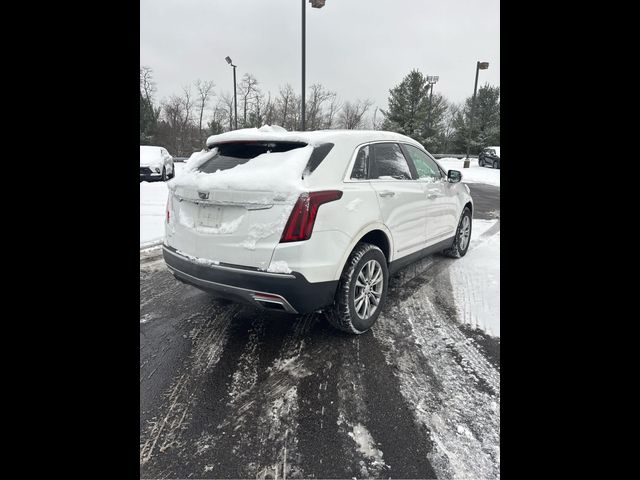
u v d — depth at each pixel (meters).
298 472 1.76
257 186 2.53
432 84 33.69
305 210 2.48
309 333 3.08
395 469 1.78
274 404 2.21
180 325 3.19
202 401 2.23
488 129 39.69
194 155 3.34
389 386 2.39
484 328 3.18
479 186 16.25
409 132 33.91
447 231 4.59
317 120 42.38
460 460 1.82
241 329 3.13
